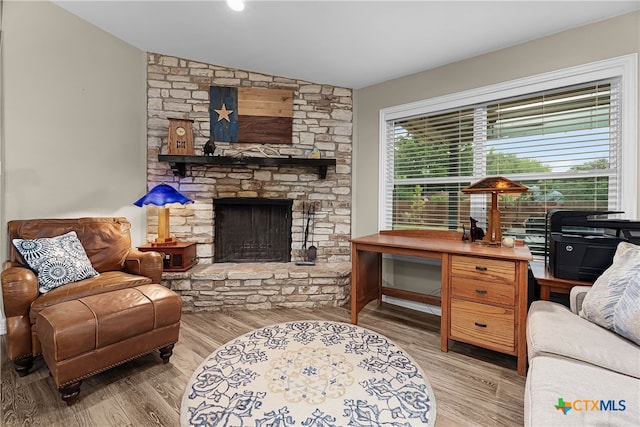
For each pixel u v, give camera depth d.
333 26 2.44
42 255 2.02
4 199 2.28
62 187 2.59
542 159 2.52
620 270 1.51
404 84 3.21
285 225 3.51
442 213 3.05
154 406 1.59
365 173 3.51
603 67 2.19
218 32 2.64
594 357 1.22
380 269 3.17
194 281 2.93
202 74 3.27
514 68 2.56
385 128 3.37
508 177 2.67
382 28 2.42
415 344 2.32
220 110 3.30
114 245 2.49
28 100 2.37
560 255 1.93
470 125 2.87
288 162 3.15
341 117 3.53
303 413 1.53
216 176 3.33
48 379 1.79
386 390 1.73
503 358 2.12
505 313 1.98
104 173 2.87
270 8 2.25
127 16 2.54
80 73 2.67
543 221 2.54
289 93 3.41
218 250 3.42
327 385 1.77
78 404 1.60
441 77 2.97
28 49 2.36
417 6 2.14
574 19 2.20
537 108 2.53
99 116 2.82
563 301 2.03
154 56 3.18
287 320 2.75
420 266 3.11
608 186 2.26
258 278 3.01
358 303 2.72
